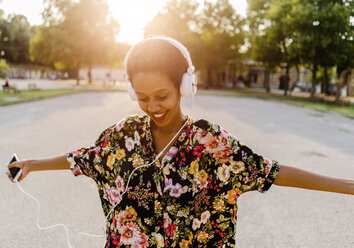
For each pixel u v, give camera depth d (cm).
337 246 297
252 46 3525
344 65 2361
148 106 109
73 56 4419
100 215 353
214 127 120
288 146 742
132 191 122
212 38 4141
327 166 583
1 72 6300
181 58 110
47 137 778
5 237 304
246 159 119
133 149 124
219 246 126
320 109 1766
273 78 5338
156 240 122
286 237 312
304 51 2420
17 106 1577
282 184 119
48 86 3888
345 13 2242
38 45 4391
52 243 296
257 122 1155
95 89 3397
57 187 431
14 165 131
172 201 120
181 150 120
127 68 112
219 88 4747
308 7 2327
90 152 127
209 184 121
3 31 7244
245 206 385
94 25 4462
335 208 379
